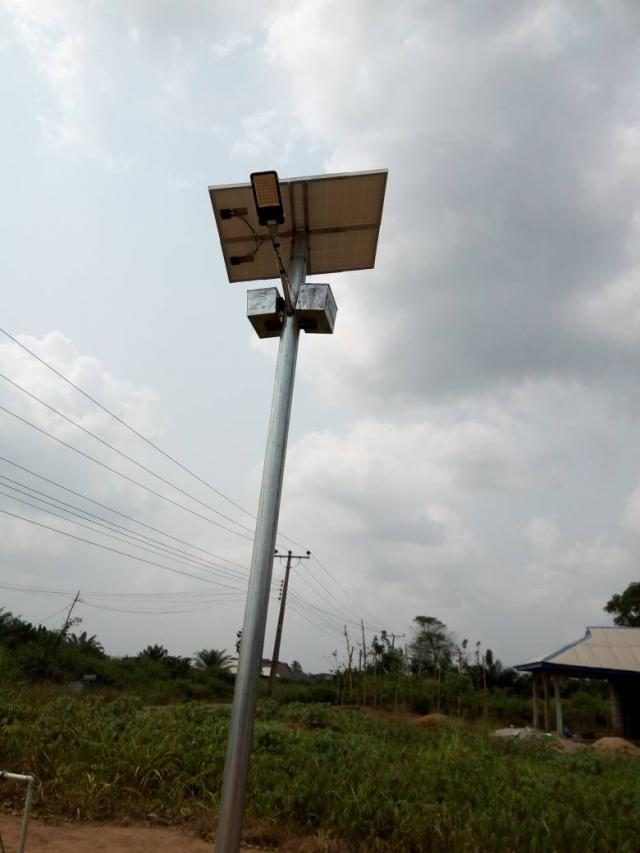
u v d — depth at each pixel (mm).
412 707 30250
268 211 4199
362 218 5047
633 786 9148
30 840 5633
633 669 22109
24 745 7926
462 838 5832
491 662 43938
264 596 3693
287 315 4523
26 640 35438
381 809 6402
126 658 46031
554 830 6230
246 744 3414
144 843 5812
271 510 3920
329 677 47094
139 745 8031
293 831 6344
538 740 14578
